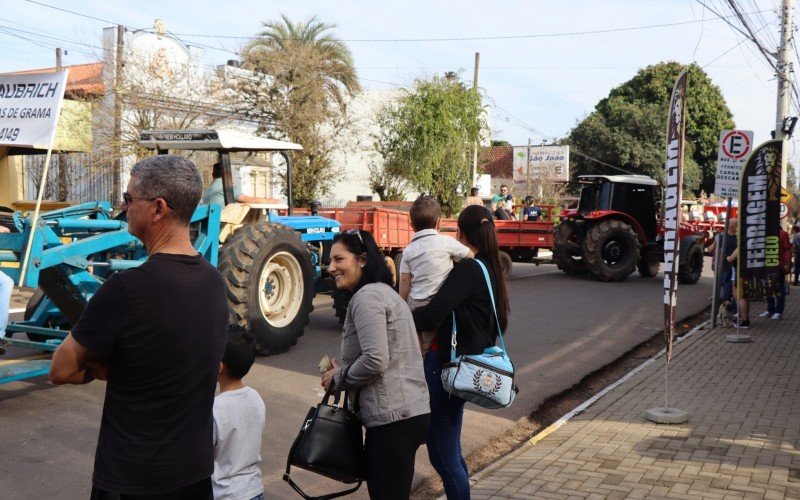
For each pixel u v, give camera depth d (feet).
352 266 10.14
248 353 9.50
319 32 85.76
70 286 19.86
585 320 36.47
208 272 7.47
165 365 6.86
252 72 81.30
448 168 88.48
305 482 15.31
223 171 27.58
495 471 15.94
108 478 6.79
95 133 65.10
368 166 93.61
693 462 16.21
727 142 36.68
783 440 17.84
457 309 11.52
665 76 154.51
